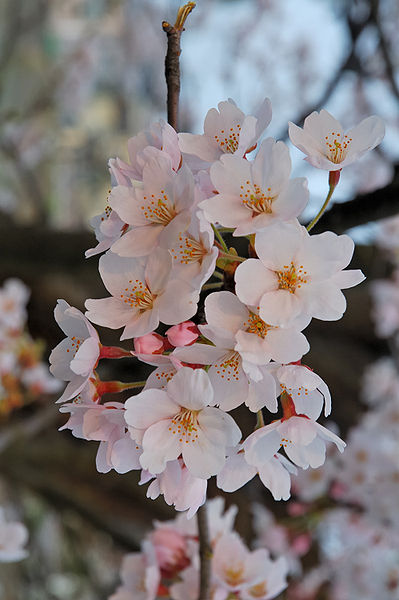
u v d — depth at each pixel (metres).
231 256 0.38
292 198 0.36
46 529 1.96
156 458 0.36
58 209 3.07
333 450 0.84
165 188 0.37
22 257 1.44
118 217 0.38
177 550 0.51
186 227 0.36
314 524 0.86
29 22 2.89
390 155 1.11
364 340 1.58
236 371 0.37
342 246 0.36
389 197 0.56
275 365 0.37
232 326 0.36
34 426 1.00
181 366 0.36
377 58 1.25
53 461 1.31
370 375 1.12
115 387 0.38
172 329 0.37
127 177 0.38
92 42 2.90
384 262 1.22
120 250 0.37
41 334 1.36
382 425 0.90
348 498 0.83
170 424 0.36
